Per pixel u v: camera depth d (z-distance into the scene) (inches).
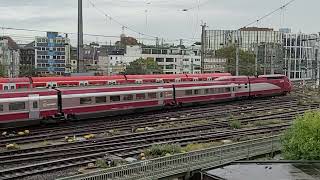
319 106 2235.5
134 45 6269.7
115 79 2121.1
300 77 5836.6
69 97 1628.9
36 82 1855.3
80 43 1947.6
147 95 1918.1
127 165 892.0
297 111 2119.8
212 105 2257.6
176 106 2069.4
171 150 1216.8
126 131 1541.6
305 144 928.9
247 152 1162.6
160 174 946.1
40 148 1227.2
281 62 5452.8
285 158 976.9
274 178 620.7
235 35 6594.5
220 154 1080.8
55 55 6697.8
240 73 4707.2
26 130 1473.9
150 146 1293.1
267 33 6540.4
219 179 622.2
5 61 5762.8
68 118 1644.9
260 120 1825.8
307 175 635.5
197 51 6146.7
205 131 1578.5
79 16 1924.2
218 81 2315.5
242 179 615.5
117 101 1796.3
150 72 4709.6
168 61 6092.5
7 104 1469.0
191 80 2362.2
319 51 3772.1
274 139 1245.1
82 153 1183.6
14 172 995.9
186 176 995.3
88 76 2027.6
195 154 1019.3
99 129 1537.9
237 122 1690.5
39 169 1027.9
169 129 1557.6
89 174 834.2
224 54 5285.4
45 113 1563.7
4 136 1393.9
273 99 2571.4
